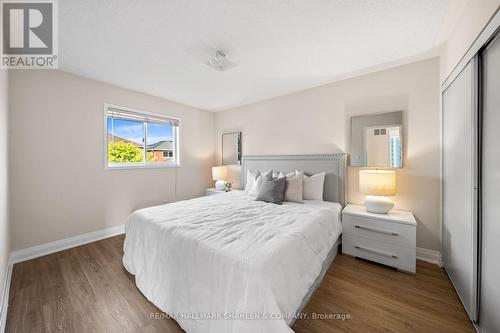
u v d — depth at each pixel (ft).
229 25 5.52
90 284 5.96
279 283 3.70
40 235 7.81
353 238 7.44
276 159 11.00
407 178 7.66
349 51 6.84
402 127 7.70
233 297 3.56
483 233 4.30
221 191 12.92
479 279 4.39
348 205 8.72
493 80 3.93
